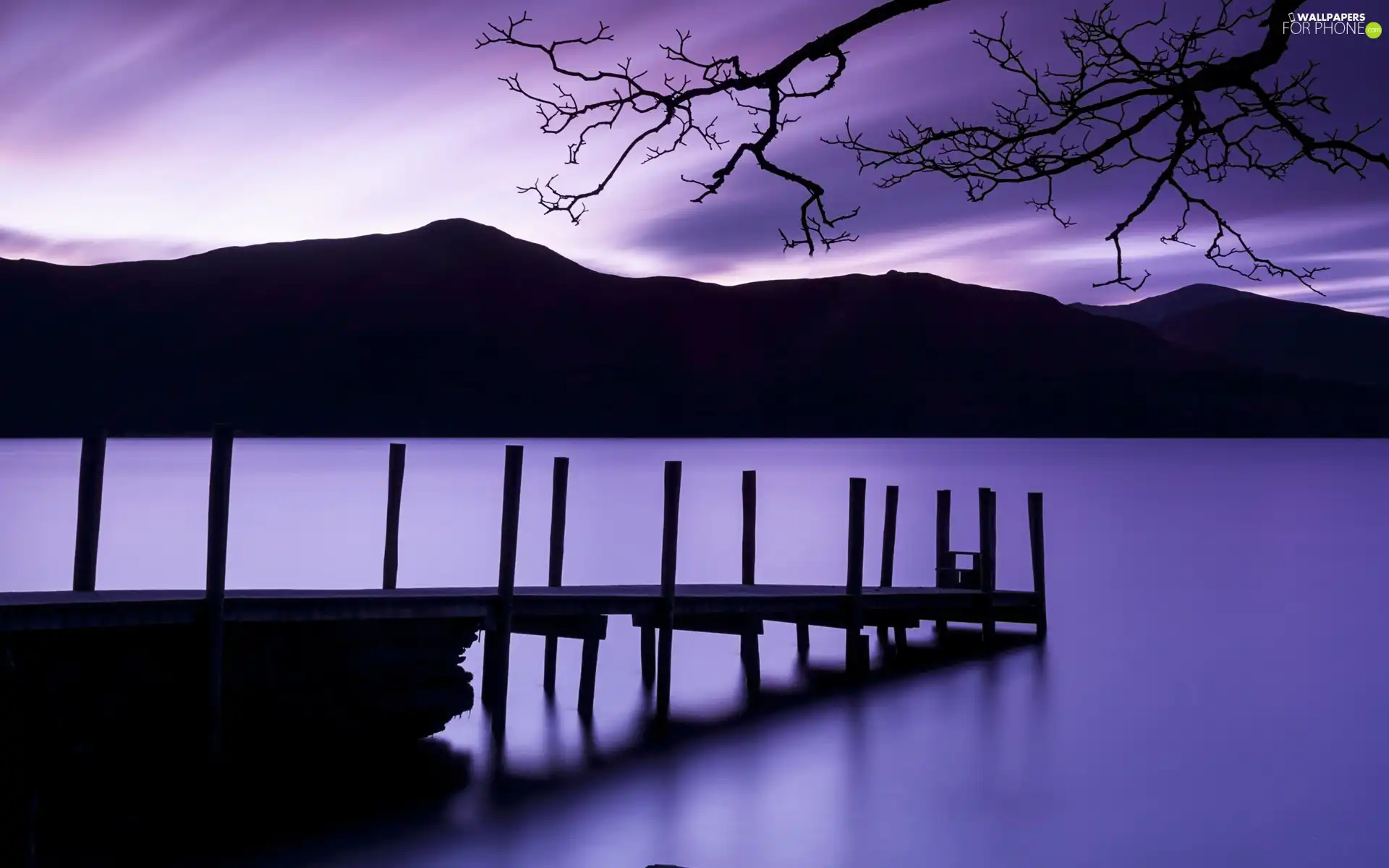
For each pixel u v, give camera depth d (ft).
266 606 44.96
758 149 13.91
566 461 61.05
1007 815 44.39
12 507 181.47
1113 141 13.11
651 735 54.70
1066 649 78.84
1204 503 221.46
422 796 45.34
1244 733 56.59
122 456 359.46
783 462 376.89
